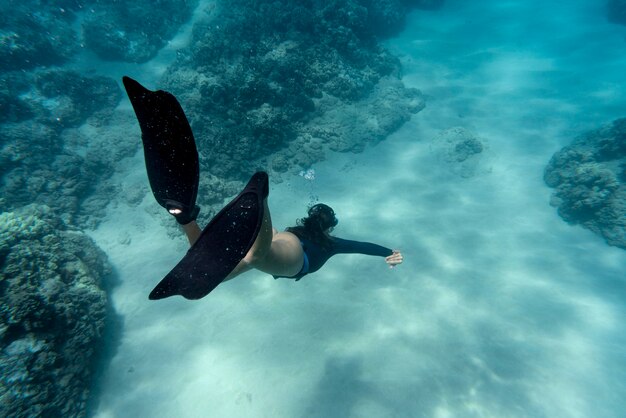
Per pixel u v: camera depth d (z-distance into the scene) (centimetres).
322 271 812
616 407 579
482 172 1116
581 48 1634
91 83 1298
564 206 980
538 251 881
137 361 644
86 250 780
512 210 1002
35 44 1362
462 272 818
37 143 1030
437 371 621
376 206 997
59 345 565
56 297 591
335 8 1422
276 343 661
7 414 481
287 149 1116
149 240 918
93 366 623
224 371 622
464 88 1478
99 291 685
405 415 561
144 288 789
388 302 741
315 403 576
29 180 942
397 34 1855
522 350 661
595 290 785
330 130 1158
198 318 714
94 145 1140
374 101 1309
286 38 1370
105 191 1030
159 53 1579
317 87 1249
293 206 986
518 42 1730
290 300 744
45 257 639
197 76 1277
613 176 928
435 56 1678
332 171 1101
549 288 788
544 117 1315
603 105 1324
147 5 1681
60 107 1181
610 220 897
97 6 1708
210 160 995
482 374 620
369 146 1192
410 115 1322
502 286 788
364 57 1439
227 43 1320
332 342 663
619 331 702
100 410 579
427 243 891
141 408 581
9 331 514
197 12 1761
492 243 901
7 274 565
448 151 1166
